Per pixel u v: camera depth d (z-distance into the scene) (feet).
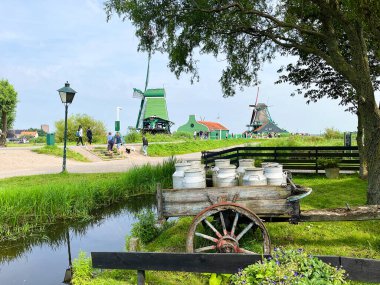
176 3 33.76
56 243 25.99
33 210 31.81
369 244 18.67
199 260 11.55
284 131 261.65
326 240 20.07
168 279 16.24
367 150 27.53
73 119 163.84
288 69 47.11
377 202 26.66
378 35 26.21
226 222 18.10
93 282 16.46
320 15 30.66
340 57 28.53
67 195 34.06
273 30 39.50
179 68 37.91
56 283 18.43
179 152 117.50
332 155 50.21
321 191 35.47
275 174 17.19
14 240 26.73
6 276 19.69
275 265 9.93
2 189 33.22
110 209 36.91
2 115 131.13
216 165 19.69
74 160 85.61
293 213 16.20
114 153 96.84
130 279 16.81
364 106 27.48
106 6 33.17
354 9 24.35
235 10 34.04
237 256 11.23
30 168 69.72
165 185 46.62
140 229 23.16
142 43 35.91
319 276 9.55
